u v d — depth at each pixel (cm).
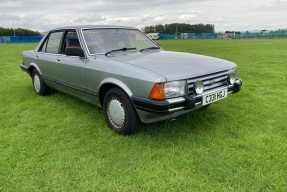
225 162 278
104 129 373
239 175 255
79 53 383
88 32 410
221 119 401
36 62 524
